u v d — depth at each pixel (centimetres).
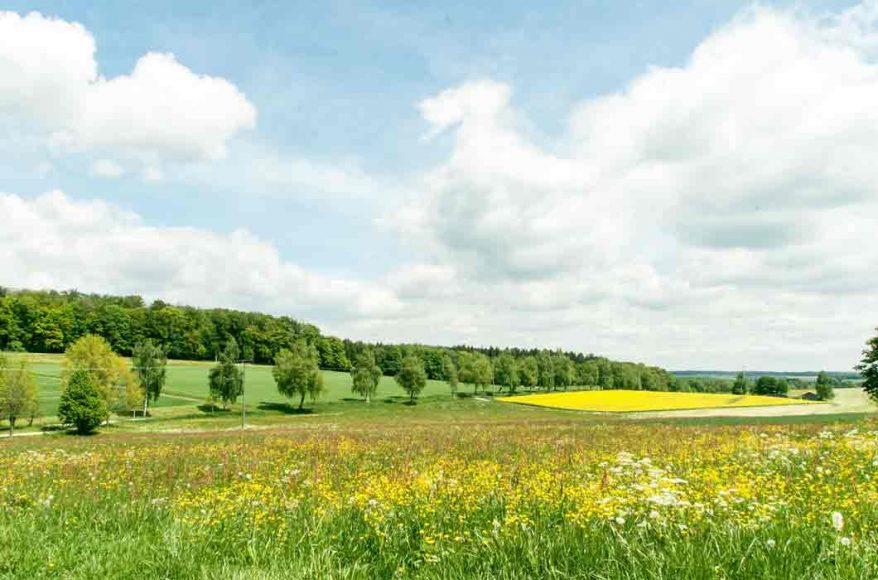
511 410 9594
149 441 3544
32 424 7162
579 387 17000
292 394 9788
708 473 952
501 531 608
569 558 518
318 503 860
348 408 10031
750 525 542
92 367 7650
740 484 769
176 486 1255
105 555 615
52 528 738
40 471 1752
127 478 1480
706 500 687
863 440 1369
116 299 16500
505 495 834
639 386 16988
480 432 3584
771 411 7906
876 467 988
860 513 586
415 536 669
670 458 1479
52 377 10638
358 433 3794
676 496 659
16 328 12769
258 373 14312
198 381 12131
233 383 9112
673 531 550
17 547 641
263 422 7312
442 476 1059
